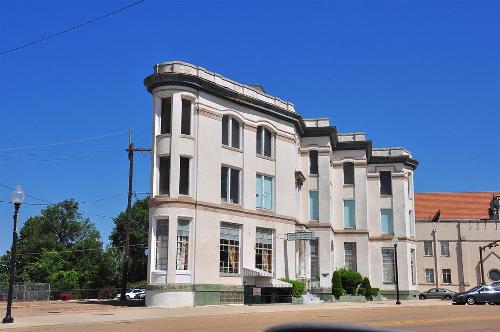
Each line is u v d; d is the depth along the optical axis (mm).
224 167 37312
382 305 37281
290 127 42906
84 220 89375
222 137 37469
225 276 35688
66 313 26703
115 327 18953
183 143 34375
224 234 36438
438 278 66375
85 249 77688
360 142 51938
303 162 47938
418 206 78125
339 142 52125
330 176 48875
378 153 56844
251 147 39250
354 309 30469
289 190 41906
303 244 43656
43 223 86375
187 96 34938
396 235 54906
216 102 36781
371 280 54094
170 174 33906
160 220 33969
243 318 23203
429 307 33250
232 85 38188
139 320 22312
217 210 35781
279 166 41344
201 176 35031
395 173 56125
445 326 18578
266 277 37562
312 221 47000
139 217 72875
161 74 34469
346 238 51031
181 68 34875
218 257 35375
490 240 66688
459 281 66125
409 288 53969
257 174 39750
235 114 38188
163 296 32562
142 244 72438
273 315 25141
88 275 74125
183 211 33719
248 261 37531
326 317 23438
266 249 39531
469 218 75250
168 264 32938
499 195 76375
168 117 35156
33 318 23141
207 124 35906
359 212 51250
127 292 54062
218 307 31906
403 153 56469
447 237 67375
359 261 50562
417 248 67562
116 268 74125
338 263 50781
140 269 73312
